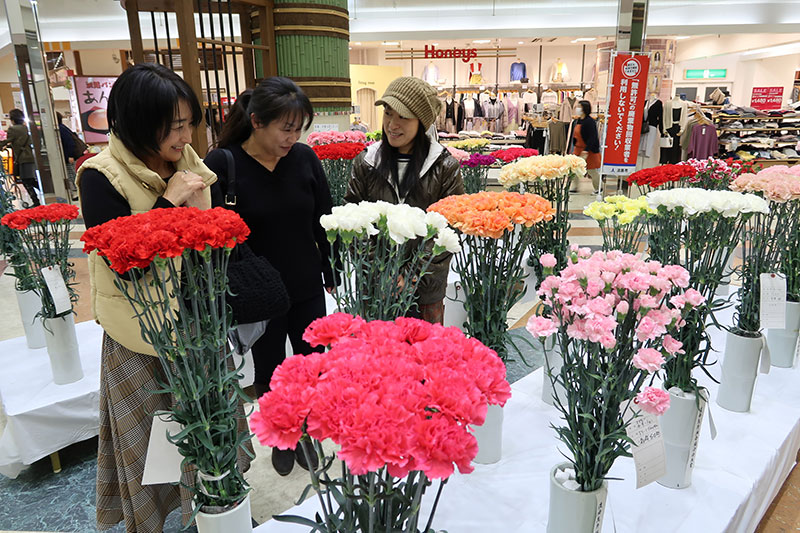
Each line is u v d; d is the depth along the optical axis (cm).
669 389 144
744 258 195
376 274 139
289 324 204
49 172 290
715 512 137
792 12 811
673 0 828
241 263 165
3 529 185
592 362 107
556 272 226
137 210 139
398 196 205
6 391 216
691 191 158
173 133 133
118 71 1142
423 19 888
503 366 77
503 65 1170
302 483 206
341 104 505
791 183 189
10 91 1199
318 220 206
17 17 267
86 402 214
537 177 216
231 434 124
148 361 151
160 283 104
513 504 138
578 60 1144
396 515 82
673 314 103
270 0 455
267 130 169
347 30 502
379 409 60
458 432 61
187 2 343
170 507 171
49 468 219
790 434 178
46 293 213
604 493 111
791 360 228
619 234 210
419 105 187
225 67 400
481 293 157
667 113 868
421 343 77
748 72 1272
